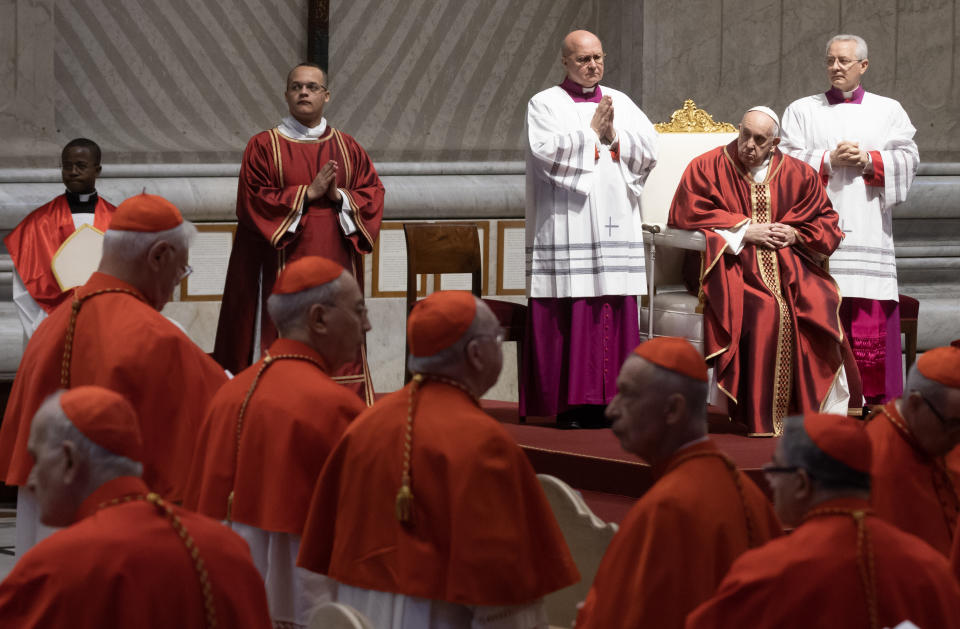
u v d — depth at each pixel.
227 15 33.78
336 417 12.79
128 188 31.61
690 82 34.16
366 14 34.72
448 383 11.34
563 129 24.31
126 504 9.06
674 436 10.52
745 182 24.62
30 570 8.73
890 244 26.73
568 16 36.19
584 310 23.94
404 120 35.06
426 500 10.91
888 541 9.21
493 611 10.79
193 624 8.85
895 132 27.17
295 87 25.62
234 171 32.84
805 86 34.75
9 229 30.70
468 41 35.56
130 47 33.00
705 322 23.67
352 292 13.22
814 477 9.48
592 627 10.16
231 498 12.90
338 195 24.98
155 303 14.44
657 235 24.73
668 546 9.92
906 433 13.02
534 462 21.58
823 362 23.75
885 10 34.81
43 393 14.20
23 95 31.59
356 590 11.38
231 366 25.30
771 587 9.07
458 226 25.64
